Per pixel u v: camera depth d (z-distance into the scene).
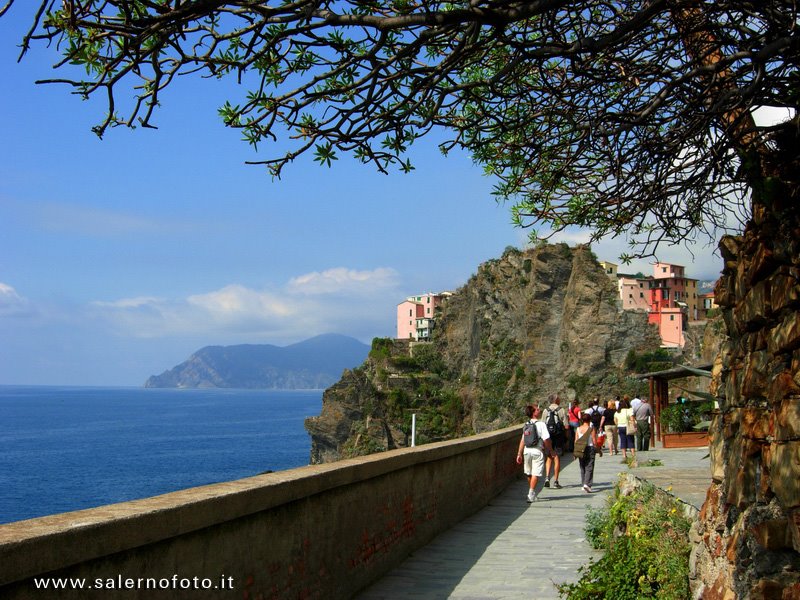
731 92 4.11
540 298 150.38
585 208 5.61
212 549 5.42
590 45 4.00
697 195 5.21
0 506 88.81
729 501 5.15
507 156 5.55
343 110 4.30
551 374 146.38
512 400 147.75
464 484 14.45
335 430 159.75
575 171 5.41
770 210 4.38
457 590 8.77
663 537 7.83
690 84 4.58
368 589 8.77
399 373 169.75
